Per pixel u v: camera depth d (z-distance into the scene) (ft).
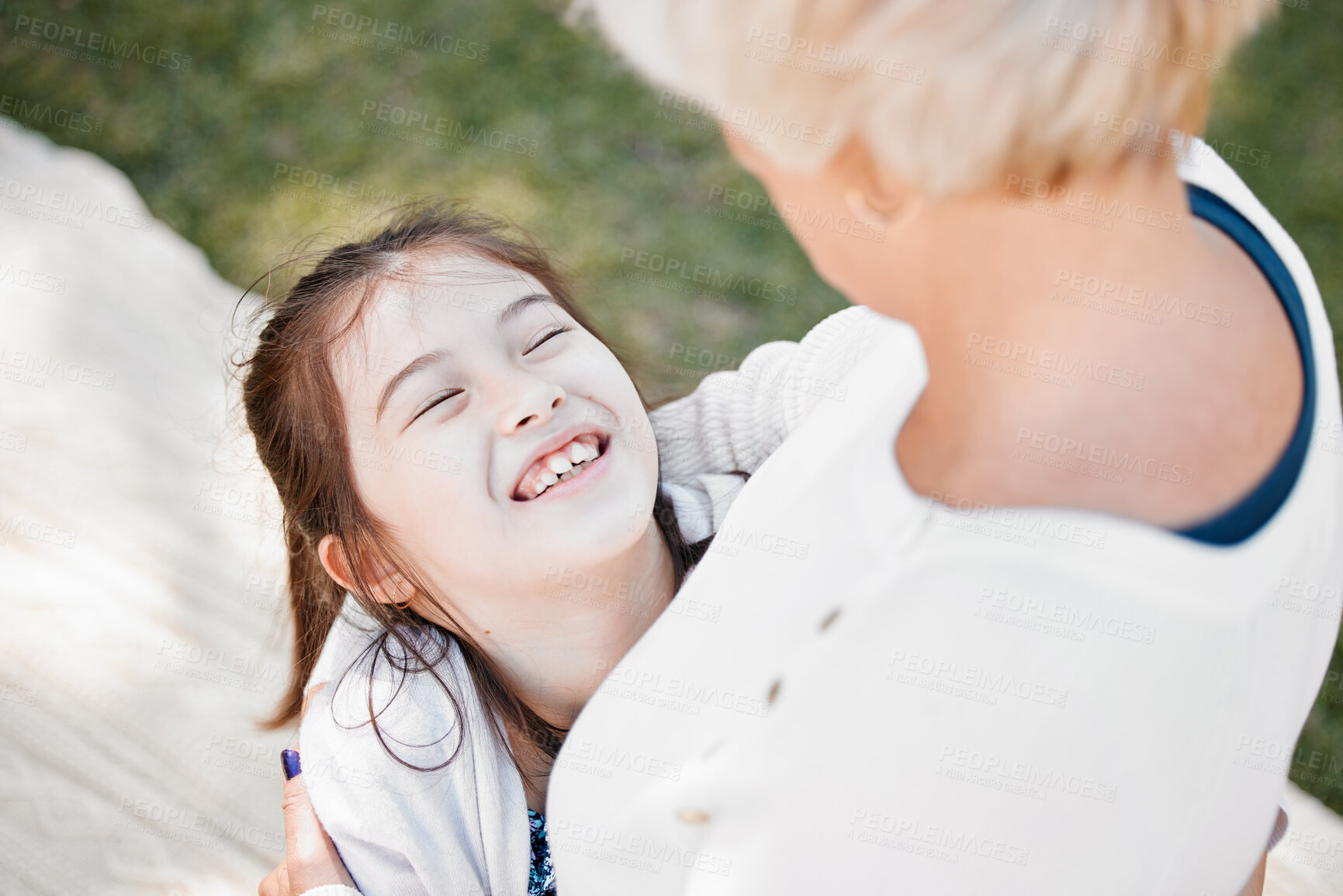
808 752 2.98
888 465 2.92
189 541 7.88
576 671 4.49
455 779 4.22
